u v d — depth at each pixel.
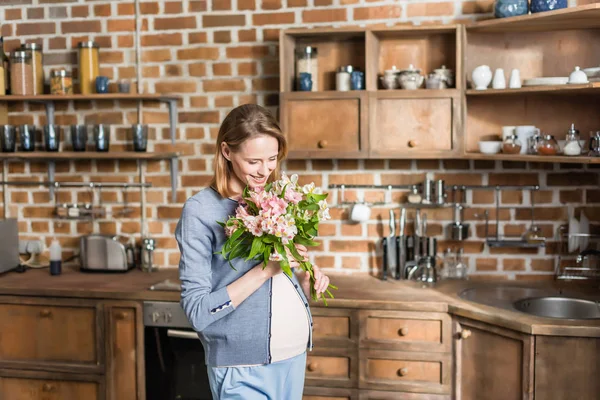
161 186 3.67
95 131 3.51
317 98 3.23
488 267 3.41
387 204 3.46
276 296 2.06
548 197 3.33
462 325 2.89
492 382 2.77
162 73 3.62
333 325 3.03
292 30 3.24
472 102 3.31
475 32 3.25
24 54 3.56
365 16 3.40
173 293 3.09
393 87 3.26
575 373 2.54
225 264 2.04
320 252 3.54
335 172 3.50
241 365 2.03
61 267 3.64
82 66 3.59
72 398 3.24
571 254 3.32
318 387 3.05
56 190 3.77
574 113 3.22
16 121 3.79
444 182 3.33
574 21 2.97
